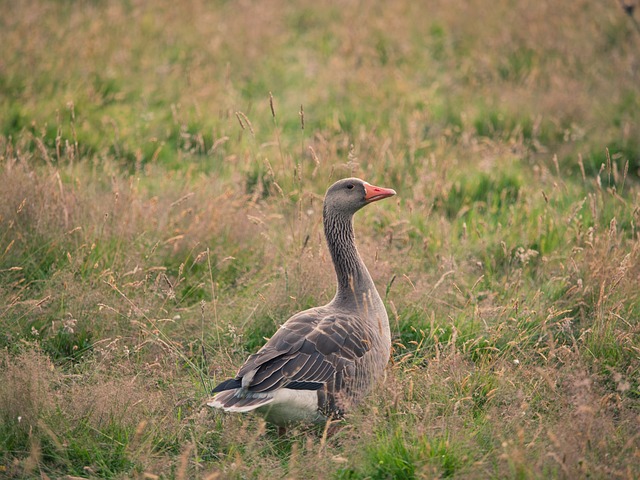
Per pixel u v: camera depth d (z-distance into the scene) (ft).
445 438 25.14
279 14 77.30
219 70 64.39
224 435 26.76
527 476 22.99
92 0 75.10
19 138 47.70
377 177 46.85
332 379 26.68
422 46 70.90
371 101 59.21
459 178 48.83
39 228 37.35
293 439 26.78
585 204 44.86
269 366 26.07
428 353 32.01
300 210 38.27
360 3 80.18
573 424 24.71
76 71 59.16
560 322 33.37
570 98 57.41
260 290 36.78
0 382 27.20
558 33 68.74
